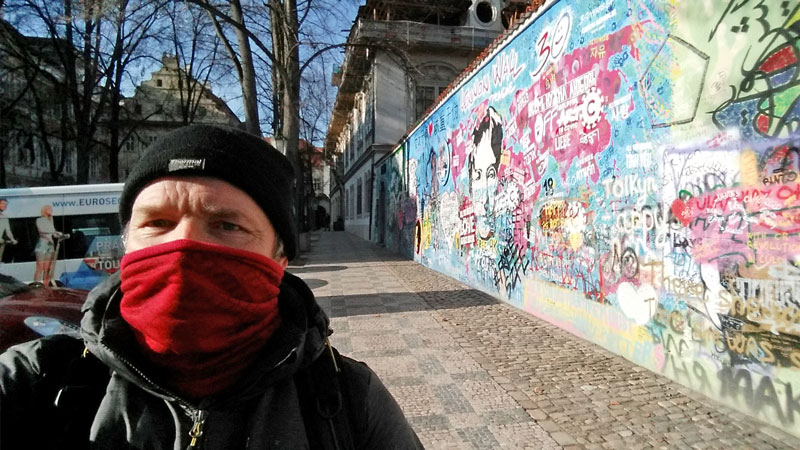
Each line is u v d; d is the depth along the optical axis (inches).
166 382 39.9
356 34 931.3
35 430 36.3
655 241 170.7
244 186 40.9
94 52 743.1
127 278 39.0
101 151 1138.7
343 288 375.6
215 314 37.5
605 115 198.1
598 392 155.8
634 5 180.1
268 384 38.6
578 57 217.3
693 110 153.3
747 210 135.0
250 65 538.3
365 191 1093.8
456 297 327.6
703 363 150.5
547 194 248.7
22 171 1234.6
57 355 39.1
